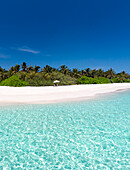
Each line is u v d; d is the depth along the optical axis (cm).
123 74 9350
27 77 3697
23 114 856
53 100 1286
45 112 903
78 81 4297
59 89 2188
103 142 525
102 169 380
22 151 466
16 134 591
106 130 632
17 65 5906
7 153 454
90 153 455
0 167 387
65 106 1067
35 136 574
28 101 1219
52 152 462
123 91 2162
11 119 768
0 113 870
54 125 691
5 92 1722
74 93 1756
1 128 650
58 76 4091
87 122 734
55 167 389
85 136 575
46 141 534
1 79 4344
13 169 380
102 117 815
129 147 491
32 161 415
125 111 947
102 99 1388
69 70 7100
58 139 549
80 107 1045
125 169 379
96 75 7819
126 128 654
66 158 430
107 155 445
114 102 1245
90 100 1325
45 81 3575
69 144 512
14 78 3069
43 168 385
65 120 761
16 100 1248
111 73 8088
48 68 6712
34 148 485
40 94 1608
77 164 402
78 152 462
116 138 557
